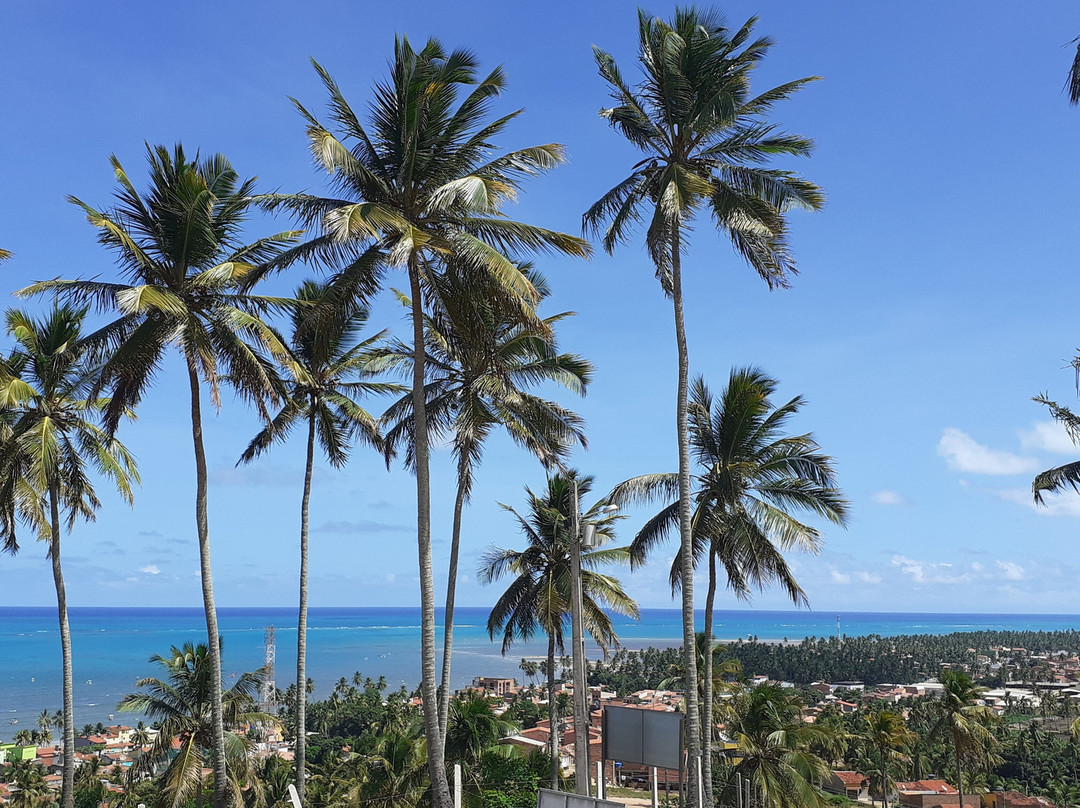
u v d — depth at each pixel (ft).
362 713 342.85
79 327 85.66
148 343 68.18
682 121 71.26
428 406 82.17
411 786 104.22
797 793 105.70
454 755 105.09
